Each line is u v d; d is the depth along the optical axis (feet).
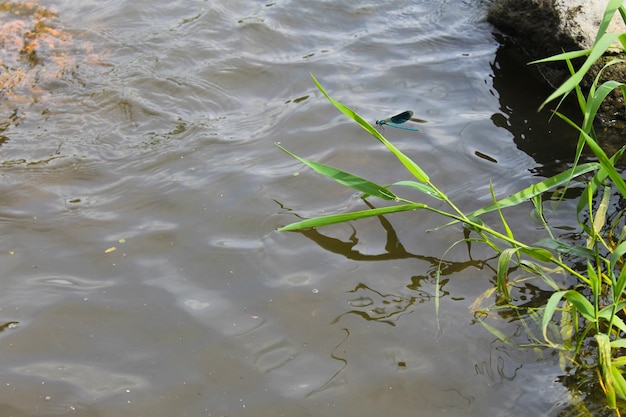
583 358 3.85
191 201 4.36
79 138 4.67
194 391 3.76
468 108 4.83
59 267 4.12
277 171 4.50
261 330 3.92
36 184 4.45
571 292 3.80
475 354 3.86
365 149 4.60
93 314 3.97
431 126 4.73
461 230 4.25
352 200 4.37
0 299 4.01
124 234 4.24
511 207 4.33
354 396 3.75
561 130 4.71
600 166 4.07
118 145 4.64
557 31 4.88
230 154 4.58
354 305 3.99
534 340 3.90
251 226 4.26
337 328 3.93
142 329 3.93
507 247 4.18
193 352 3.86
